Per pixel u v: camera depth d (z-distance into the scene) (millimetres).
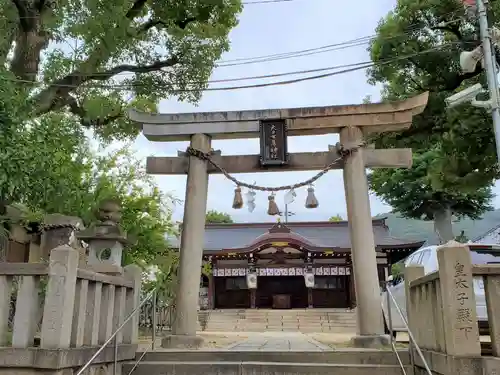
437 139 15352
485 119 11328
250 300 25062
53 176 6355
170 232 13312
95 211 10406
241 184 9203
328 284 25672
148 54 12930
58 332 4707
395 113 9125
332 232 28891
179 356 6664
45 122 6410
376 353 6426
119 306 6406
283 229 24703
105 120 13391
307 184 9164
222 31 13328
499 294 4461
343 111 9227
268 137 9258
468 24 13469
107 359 5746
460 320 4422
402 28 14117
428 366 5074
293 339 10445
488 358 4281
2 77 5828
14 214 10062
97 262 7898
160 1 11891
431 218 29094
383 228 26344
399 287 9664
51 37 10445
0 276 4887
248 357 6613
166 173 9523
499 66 10625
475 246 7391
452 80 14039
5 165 5328
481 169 12414
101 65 12055
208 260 24766
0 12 9812
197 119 9391
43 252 10523
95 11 10000
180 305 8523
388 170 27469
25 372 4598
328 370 6031
